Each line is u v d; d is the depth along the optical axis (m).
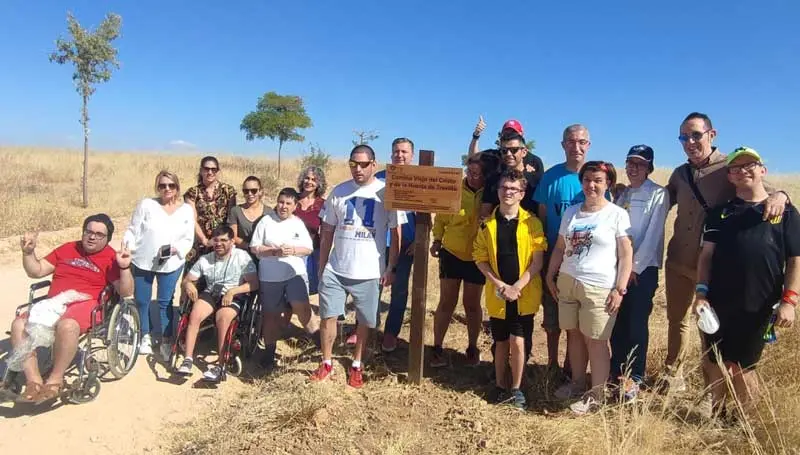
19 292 7.17
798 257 3.68
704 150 4.43
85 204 13.25
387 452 3.79
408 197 4.58
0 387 4.19
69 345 4.16
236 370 5.20
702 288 4.01
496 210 4.59
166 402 4.56
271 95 22.66
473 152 6.16
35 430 4.06
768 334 3.85
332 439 4.03
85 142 13.23
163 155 26.69
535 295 4.51
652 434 3.69
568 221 4.42
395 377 5.02
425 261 4.73
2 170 19.39
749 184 3.81
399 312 5.65
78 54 12.88
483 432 4.13
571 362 4.66
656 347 5.46
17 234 10.12
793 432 3.66
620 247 4.20
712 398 4.18
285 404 4.36
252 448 3.89
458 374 5.25
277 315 5.21
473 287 5.23
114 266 4.63
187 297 5.24
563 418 4.19
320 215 5.02
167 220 5.27
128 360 4.95
